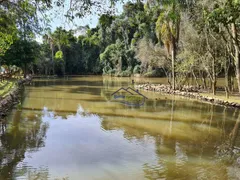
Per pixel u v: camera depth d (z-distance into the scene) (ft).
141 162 26.89
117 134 36.86
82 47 222.48
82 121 44.68
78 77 183.73
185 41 77.97
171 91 83.35
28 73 196.13
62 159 27.68
